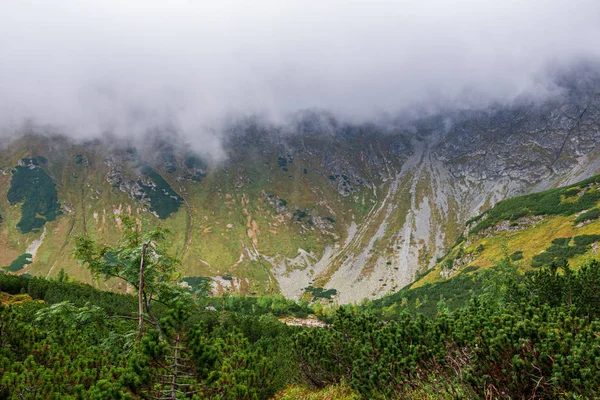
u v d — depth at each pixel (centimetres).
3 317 1128
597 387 655
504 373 776
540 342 783
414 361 1035
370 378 1062
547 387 725
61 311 1421
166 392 836
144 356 839
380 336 1170
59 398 855
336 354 1300
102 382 801
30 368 956
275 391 1260
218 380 907
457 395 830
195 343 907
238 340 1312
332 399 1134
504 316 934
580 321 852
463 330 1027
